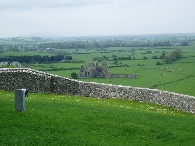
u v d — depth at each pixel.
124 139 24.03
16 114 26.53
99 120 27.94
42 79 43.19
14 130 23.30
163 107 39.28
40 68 165.12
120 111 32.56
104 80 140.50
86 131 24.88
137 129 26.45
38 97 38.06
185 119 31.66
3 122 24.53
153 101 41.09
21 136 22.38
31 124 24.84
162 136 25.41
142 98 41.91
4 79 42.16
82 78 145.00
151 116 31.61
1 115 25.97
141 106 39.06
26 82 42.78
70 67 173.25
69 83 44.03
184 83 134.50
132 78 149.62
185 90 116.25
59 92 43.94
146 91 41.72
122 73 159.62
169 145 23.59
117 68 182.62
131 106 38.72
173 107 39.00
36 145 21.33
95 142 22.78
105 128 26.05
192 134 26.27
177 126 28.28
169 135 25.72
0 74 42.00
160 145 23.44
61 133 23.88
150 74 162.50
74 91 44.06
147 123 28.36
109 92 43.25
